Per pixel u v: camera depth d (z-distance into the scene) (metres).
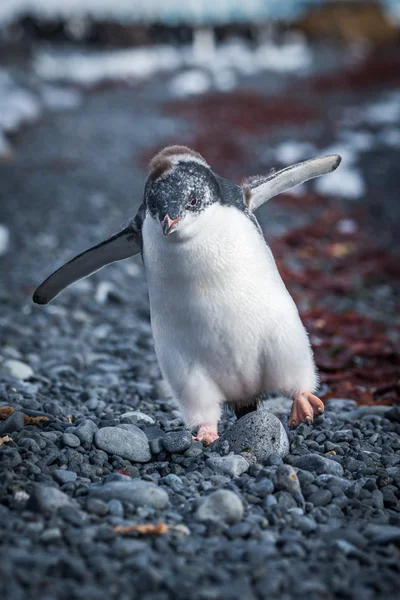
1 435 12.24
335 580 8.24
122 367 18.80
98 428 12.54
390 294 28.34
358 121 67.31
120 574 8.16
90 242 32.09
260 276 11.51
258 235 11.73
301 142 59.06
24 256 29.64
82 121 64.12
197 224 11.03
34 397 15.09
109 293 25.11
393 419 14.53
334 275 30.09
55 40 124.19
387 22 155.62
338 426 13.99
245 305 11.41
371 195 44.53
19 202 38.34
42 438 11.76
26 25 121.31
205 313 11.44
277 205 41.69
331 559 8.79
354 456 12.17
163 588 7.90
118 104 75.12
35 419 12.88
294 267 30.31
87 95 81.00
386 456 12.23
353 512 10.26
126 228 12.40
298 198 42.72
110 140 57.06
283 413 14.84
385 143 57.66
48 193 40.34
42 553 8.45
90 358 19.42
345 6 156.75
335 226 37.59
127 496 9.92
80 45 125.75
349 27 151.75
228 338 11.57
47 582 7.80
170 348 11.98
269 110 72.94
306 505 10.23
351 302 26.83
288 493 10.34
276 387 12.27
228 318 11.44
